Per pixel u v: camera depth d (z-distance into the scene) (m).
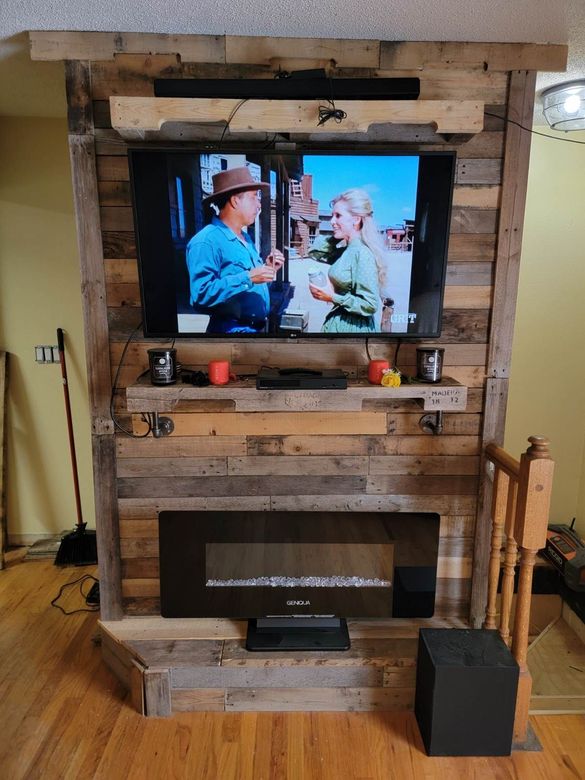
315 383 1.83
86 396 3.04
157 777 1.74
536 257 2.83
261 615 2.14
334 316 1.90
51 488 3.15
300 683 2.00
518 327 2.90
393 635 2.12
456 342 2.05
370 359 2.04
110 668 2.21
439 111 1.69
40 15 1.69
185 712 2.01
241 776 1.75
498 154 1.93
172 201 1.77
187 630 2.13
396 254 1.84
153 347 2.02
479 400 2.09
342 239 1.83
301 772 1.77
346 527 2.12
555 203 2.78
